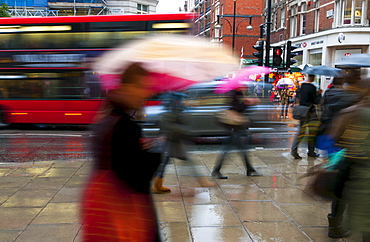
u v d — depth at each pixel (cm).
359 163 281
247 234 378
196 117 824
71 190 528
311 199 495
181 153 498
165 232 380
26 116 1221
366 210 276
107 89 226
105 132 217
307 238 370
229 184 567
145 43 222
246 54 4341
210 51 221
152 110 759
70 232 378
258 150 865
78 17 1170
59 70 1190
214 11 4953
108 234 218
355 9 2367
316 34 2652
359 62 315
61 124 1211
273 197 503
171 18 1119
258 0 4316
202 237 369
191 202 478
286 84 1620
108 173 218
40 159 785
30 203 470
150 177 223
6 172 639
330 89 487
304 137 765
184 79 221
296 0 3000
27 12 4438
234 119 593
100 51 1159
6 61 1212
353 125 283
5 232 377
